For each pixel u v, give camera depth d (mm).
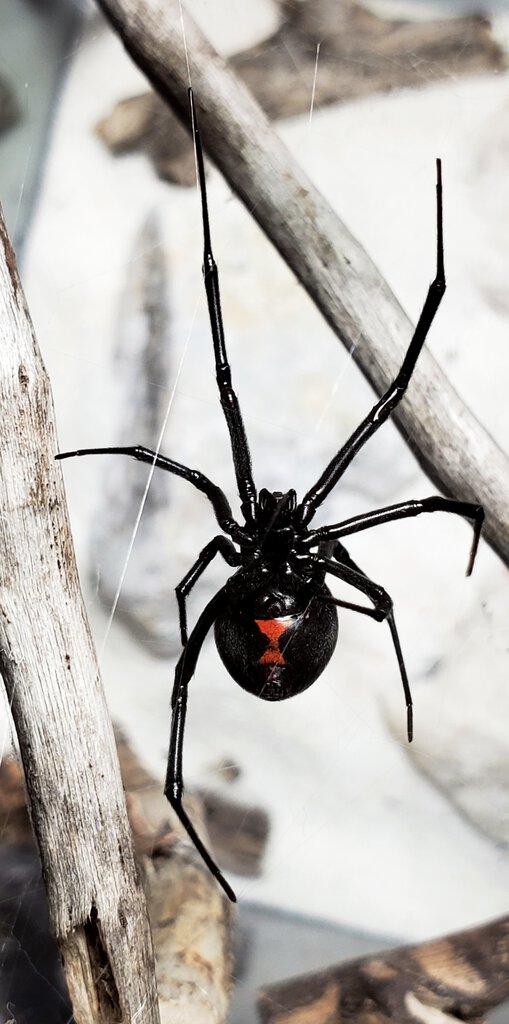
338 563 155
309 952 180
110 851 151
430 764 193
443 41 197
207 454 195
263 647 152
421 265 198
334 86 197
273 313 196
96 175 199
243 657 153
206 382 196
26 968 175
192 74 168
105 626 196
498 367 196
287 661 152
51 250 198
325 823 192
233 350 196
